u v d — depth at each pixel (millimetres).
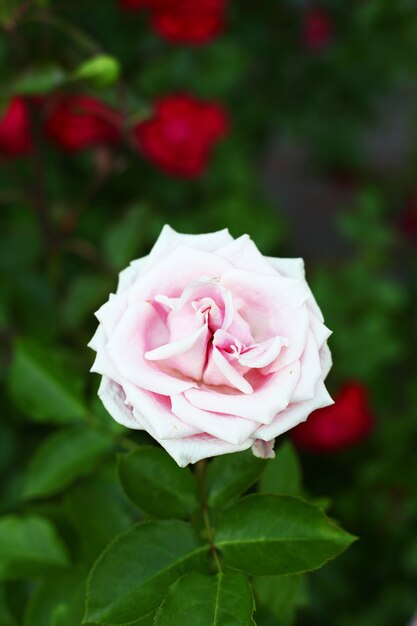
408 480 887
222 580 438
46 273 858
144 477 469
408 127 1799
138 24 1010
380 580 897
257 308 451
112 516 519
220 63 1031
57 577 509
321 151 1361
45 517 551
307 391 432
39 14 687
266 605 490
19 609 538
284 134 1328
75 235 1005
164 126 874
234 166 1122
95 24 989
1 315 754
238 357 430
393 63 1226
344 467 966
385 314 982
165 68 1015
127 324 440
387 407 998
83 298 805
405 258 1454
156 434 425
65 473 537
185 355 436
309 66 1232
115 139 879
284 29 1198
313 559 442
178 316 442
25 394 557
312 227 1753
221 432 422
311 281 1007
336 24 1227
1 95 657
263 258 457
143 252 985
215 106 909
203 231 988
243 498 455
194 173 922
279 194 1823
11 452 797
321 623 843
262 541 449
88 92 709
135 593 445
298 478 504
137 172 1066
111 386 439
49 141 944
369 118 1353
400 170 1823
